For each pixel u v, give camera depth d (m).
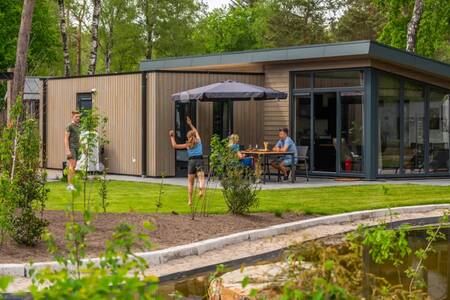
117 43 56.41
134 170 21.08
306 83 21.02
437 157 21.27
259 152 18.62
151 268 8.69
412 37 30.73
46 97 24.41
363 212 12.85
